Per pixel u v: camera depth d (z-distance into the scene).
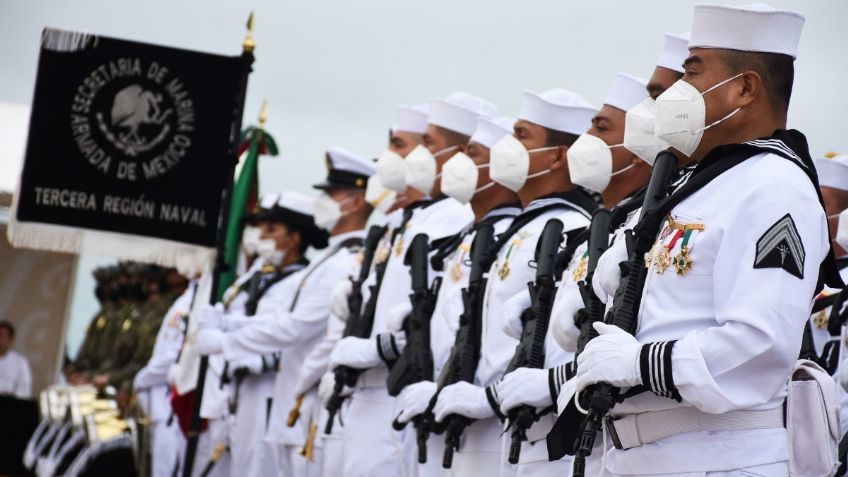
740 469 6.67
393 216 13.48
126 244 15.05
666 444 6.89
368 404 12.71
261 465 17.33
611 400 6.83
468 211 12.82
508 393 8.90
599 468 8.39
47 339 29.95
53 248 15.02
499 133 11.59
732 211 6.71
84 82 15.10
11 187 22.09
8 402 24.61
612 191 9.95
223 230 15.12
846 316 9.84
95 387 24.73
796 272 6.49
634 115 8.60
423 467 11.12
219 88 15.12
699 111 7.23
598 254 8.39
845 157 12.24
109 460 22.03
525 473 9.44
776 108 7.23
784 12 7.16
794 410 6.76
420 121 13.55
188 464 15.54
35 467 23.77
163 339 22.30
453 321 10.88
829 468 6.75
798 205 6.60
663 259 6.97
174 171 15.07
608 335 6.88
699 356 6.47
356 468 12.70
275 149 17.72
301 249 18.59
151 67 15.10
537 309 9.38
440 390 10.30
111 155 15.07
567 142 10.68
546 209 10.51
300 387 15.14
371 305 12.98
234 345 16.70
